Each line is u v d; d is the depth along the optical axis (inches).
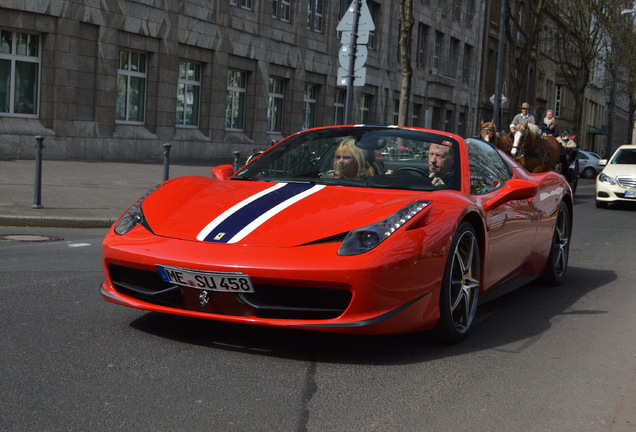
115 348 153.6
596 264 318.7
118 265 159.6
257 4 1026.7
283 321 146.3
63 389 127.9
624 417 128.3
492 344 174.6
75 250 286.8
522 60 1152.8
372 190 179.0
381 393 135.1
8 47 703.1
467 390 139.7
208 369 142.9
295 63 1120.8
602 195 673.6
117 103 827.4
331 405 127.4
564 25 1599.4
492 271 192.4
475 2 1782.7
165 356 149.8
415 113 1550.2
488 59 1952.5
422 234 153.4
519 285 225.3
